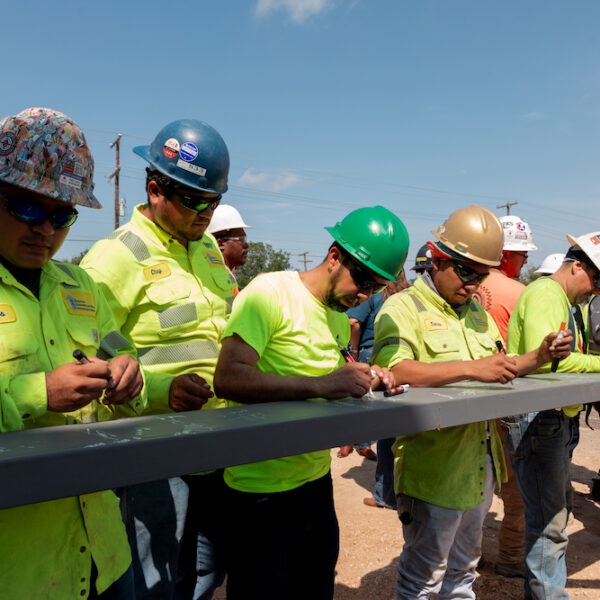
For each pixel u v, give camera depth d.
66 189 1.44
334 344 2.16
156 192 2.35
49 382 1.27
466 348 2.63
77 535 1.48
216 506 2.33
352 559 3.75
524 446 2.95
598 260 2.88
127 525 2.34
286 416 1.38
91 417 1.61
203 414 1.41
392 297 2.66
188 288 2.44
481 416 1.82
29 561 1.35
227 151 2.40
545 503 2.92
